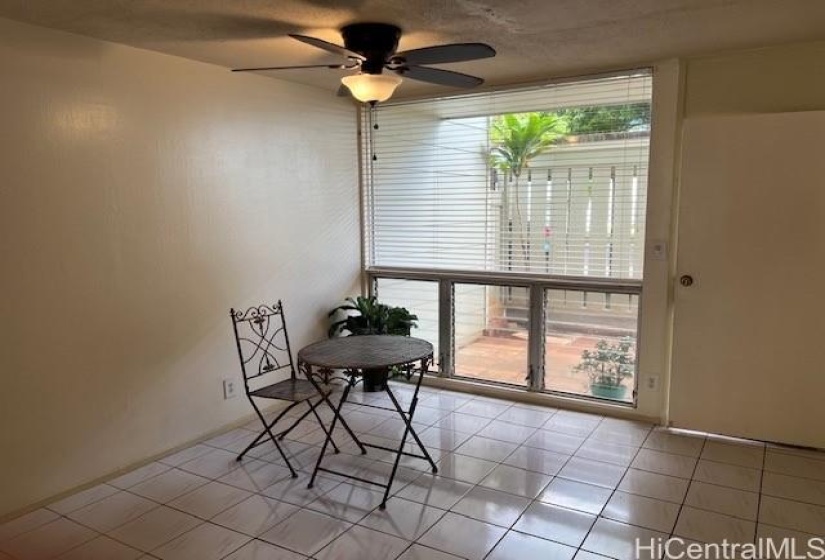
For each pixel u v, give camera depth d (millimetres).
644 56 3146
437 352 4320
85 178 2688
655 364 3477
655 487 2727
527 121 3773
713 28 2627
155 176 2994
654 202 3371
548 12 2354
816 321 3018
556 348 3865
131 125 2865
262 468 2992
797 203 2990
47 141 2535
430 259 4285
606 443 3240
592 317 3715
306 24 2477
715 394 3297
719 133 3111
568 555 2213
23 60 2434
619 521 2441
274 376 3811
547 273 3828
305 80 3729
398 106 4273
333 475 2902
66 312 2656
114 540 2357
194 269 3236
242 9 2273
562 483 2779
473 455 3104
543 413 3717
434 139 4156
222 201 3367
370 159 4453
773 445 3184
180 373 3201
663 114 3281
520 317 3961
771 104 3031
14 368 2484
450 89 3957
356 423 3582
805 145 2941
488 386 4098
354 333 4094
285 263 3826
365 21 2428
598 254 3645
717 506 2549
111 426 2875
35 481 2586
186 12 2311
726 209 3145
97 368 2799
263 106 3584
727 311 3213
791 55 2949
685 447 3172
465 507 2574
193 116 3166
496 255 4004
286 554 2242
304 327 4020
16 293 2469
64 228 2621
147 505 2627
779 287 3076
